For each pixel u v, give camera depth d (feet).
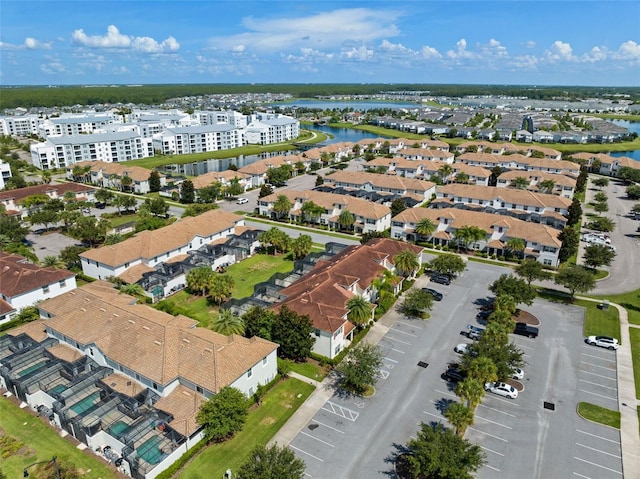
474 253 339.36
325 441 158.30
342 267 251.80
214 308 253.24
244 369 172.14
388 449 154.81
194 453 152.25
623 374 195.21
